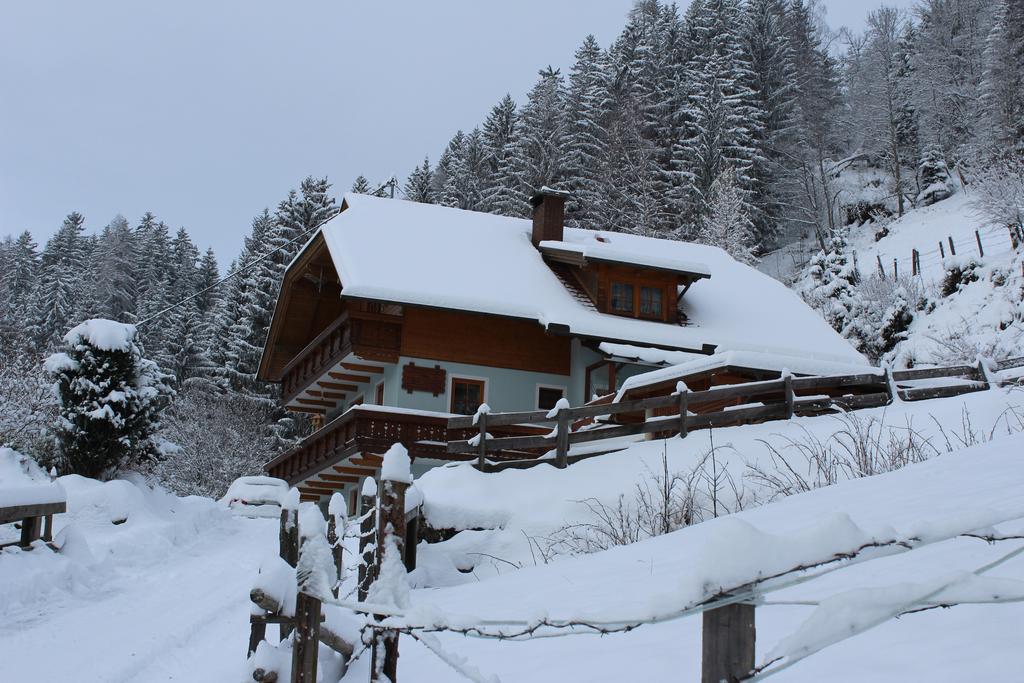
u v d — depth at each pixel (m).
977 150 48.75
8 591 8.90
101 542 12.82
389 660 4.03
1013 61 48.59
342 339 23.80
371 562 6.07
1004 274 31.58
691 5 66.81
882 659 3.51
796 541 2.17
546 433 22.94
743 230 46.19
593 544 9.81
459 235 26.66
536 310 23.02
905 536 2.26
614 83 56.84
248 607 9.27
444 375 23.11
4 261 74.19
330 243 24.41
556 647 5.01
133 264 70.62
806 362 15.48
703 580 2.16
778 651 2.15
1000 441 9.15
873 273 39.72
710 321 25.77
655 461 11.52
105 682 6.30
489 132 60.47
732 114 55.09
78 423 19.23
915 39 62.56
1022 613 3.76
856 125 63.81
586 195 49.84
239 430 41.28
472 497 11.15
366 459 22.41
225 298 54.38
